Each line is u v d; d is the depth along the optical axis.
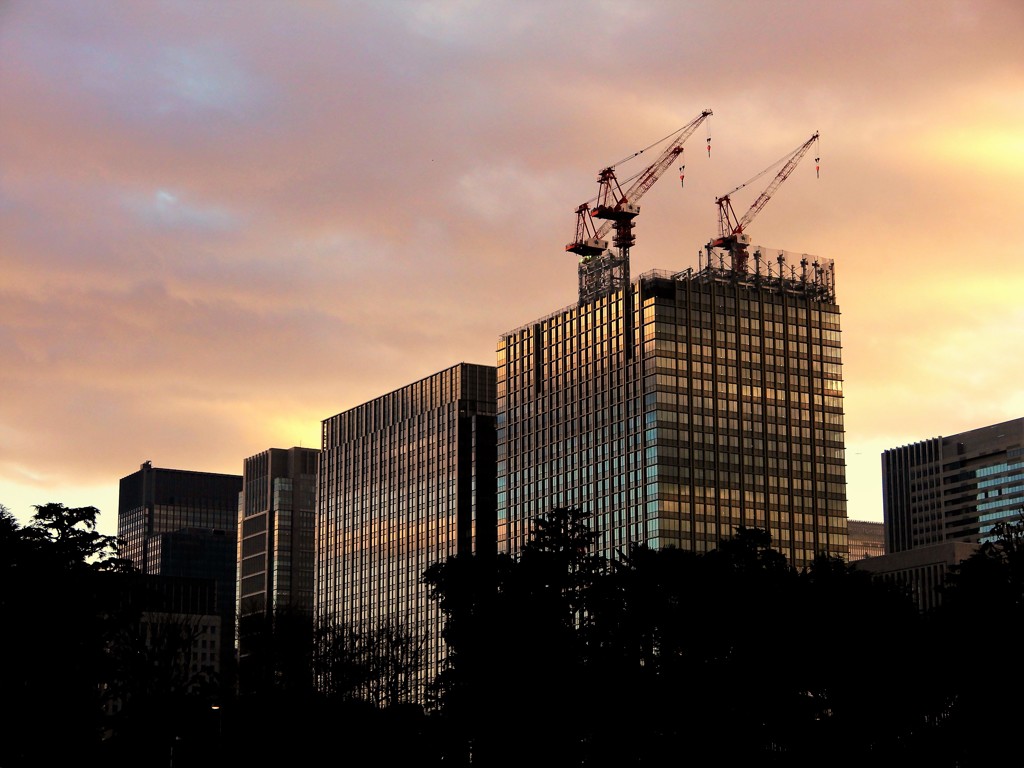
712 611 166.00
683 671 163.75
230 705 199.12
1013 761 155.50
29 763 162.88
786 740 163.50
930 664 158.62
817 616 163.12
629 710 163.88
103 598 175.38
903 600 172.00
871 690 160.12
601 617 172.25
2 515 176.88
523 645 168.88
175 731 184.12
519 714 166.38
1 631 165.25
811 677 163.38
